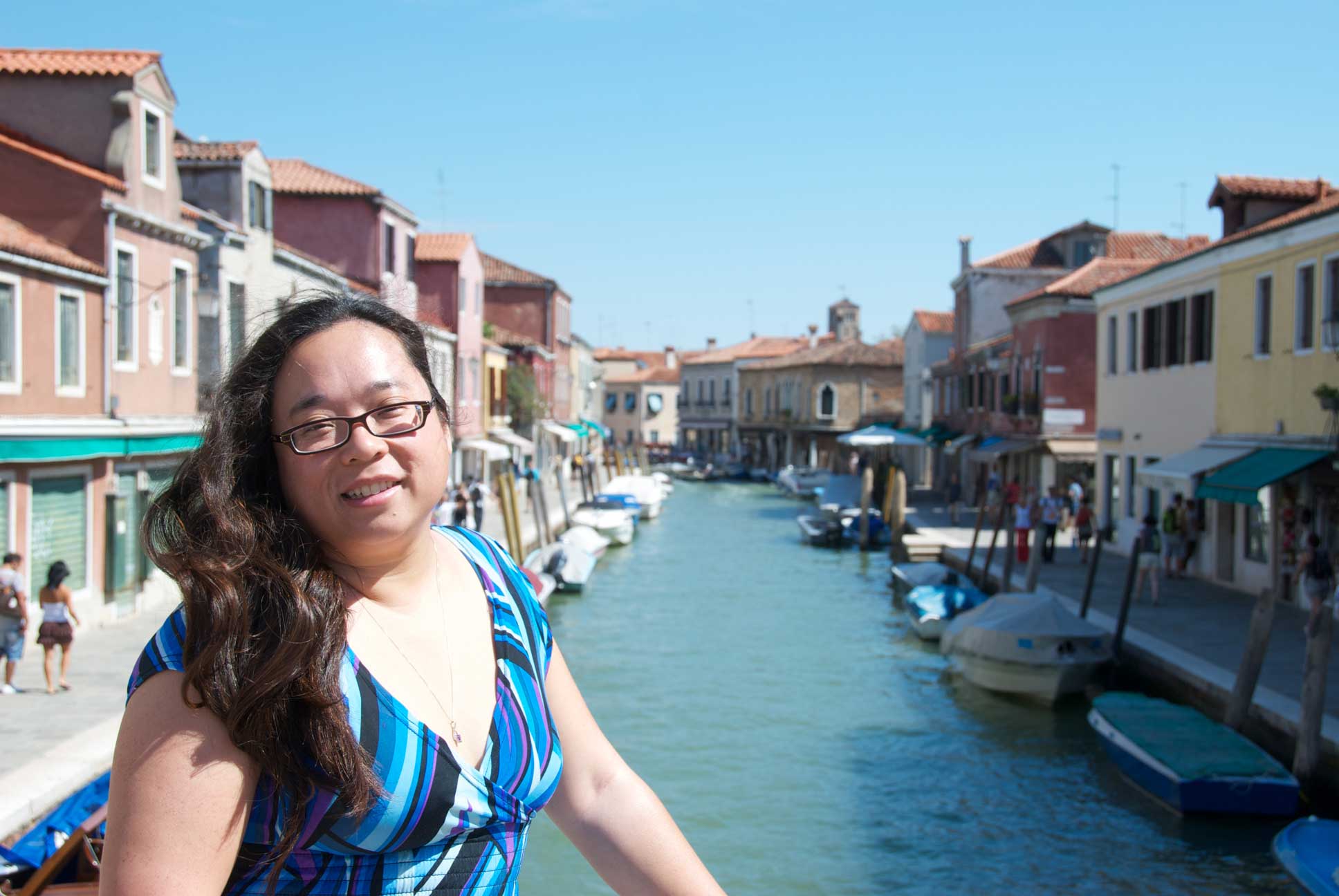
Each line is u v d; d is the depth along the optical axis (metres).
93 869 6.83
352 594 1.61
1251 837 10.58
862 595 26.97
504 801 1.56
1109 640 16.14
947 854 10.48
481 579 1.81
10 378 14.60
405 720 1.50
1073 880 9.84
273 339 1.65
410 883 1.49
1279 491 19.44
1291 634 16.50
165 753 1.38
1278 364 19.61
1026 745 13.88
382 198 31.64
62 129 17.22
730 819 11.44
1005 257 44.47
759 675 18.02
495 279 55.66
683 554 35.56
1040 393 34.44
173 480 1.62
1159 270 24.84
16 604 12.12
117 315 17.11
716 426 93.56
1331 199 19.55
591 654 19.70
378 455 1.58
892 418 66.00
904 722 15.02
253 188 22.19
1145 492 26.38
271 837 1.44
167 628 1.47
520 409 49.97
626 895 1.77
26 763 9.48
